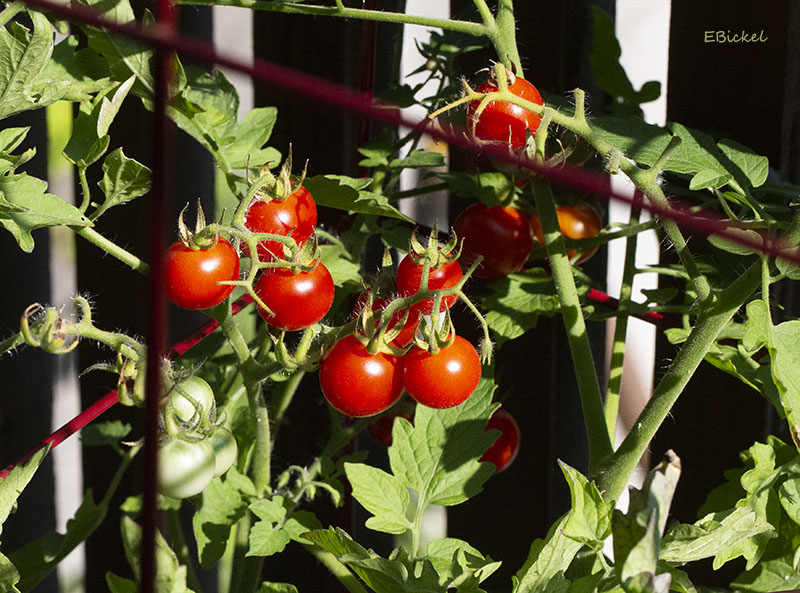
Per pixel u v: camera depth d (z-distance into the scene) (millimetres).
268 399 769
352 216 718
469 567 587
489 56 759
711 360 641
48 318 514
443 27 612
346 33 748
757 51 705
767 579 613
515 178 663
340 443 691
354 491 596
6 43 548
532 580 533
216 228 525
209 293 529
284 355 550
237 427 688
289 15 754
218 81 660
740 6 705
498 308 682
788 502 590
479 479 606
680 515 749
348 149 754
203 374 701
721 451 729
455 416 619
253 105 761
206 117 616
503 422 687
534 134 568
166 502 675
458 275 565
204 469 554
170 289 527
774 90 703
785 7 693
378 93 766
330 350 551
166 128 409
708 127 726
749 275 551
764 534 591
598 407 606
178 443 549
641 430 571
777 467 609
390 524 593
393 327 538
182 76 573
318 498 771
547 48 753
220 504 625
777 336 541
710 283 696
